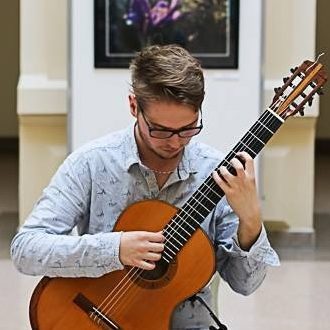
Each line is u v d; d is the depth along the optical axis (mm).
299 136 5641
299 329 4270
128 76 5262
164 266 2234
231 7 5234
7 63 9578
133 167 2297
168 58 2076
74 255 2164
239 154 2164
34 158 5621
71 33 5242
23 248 2215
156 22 5234
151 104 2072
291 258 5473
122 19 5227
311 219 5723
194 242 2225
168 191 2322
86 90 5273
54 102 5539
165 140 2123
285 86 2256
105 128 5289
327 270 5234
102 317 2238
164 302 2236
